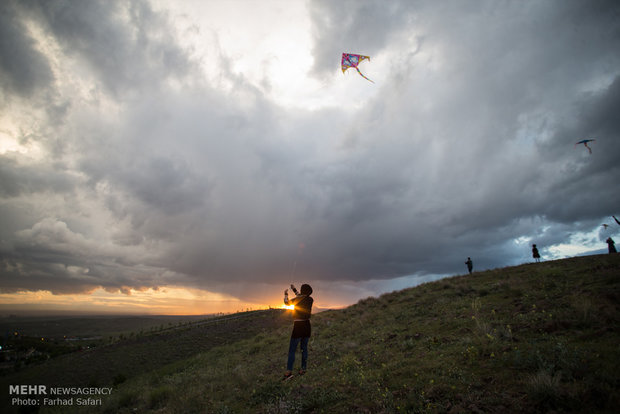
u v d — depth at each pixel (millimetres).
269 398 6496
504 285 14727
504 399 4391
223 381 9406
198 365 17406
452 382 5309
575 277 11992
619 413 3471
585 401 3855
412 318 13492
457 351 7035
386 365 7160
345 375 6953
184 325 103250
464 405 4465
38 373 56531
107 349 71875
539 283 12680
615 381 4043
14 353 111750
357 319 17688
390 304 20250
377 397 5371
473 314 10594
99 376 45625
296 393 6348
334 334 15055
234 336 55062
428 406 4652
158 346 61906
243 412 6102
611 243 21000
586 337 5926
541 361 5062
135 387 13375
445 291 18375
